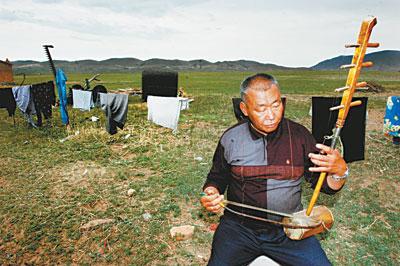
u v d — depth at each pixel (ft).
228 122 41.63
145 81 65.00
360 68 5.90
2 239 13.97
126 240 13.70
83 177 21.40
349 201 17.33
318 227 6.91
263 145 7.07
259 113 6.71
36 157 25.93
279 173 6.98
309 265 6.89
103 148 28.45
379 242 13.38
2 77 131.34
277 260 7.29
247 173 7.11
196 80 203.00
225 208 7.30
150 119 34.63
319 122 17.04
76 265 12.17
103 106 28.91
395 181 20.27
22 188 19.52
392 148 27.61
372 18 5.56
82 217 15.71
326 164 6.42
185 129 36.55
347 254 12.66
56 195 18.53
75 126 36.99
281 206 7.06
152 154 26.66
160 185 19.75
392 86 111.04
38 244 13.50
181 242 13.56
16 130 36.11
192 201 17.54
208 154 26.61
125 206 16.94
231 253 7.22
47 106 37.42
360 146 19.07
